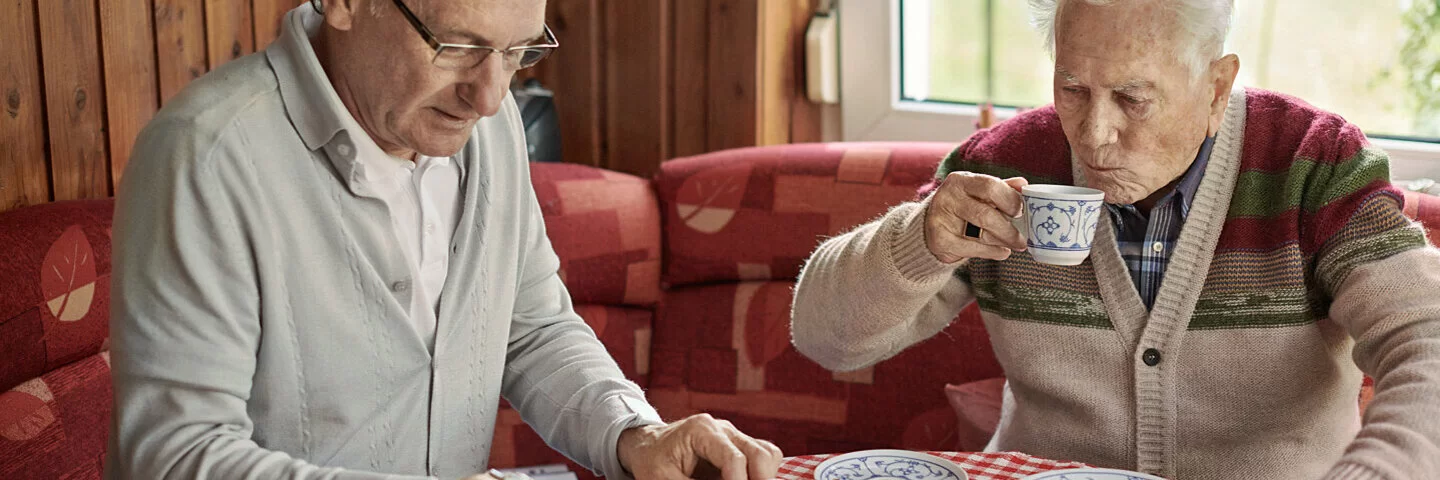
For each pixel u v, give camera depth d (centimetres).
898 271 145
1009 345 165
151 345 115
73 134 191
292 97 123
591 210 249
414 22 115
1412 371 128
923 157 239
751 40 270
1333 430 154
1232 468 152
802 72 284
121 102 200
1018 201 133
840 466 131
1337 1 230
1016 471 133
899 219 147
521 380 151
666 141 285
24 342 163
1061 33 137
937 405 233
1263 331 150
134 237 116
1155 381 154
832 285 156
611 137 291
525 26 117
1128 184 140
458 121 123
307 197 124
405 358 132
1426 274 137
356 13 118
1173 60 133
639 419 135
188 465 114
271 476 114
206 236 116
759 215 247
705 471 127
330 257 126
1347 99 234
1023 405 168
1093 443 160
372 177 127
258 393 125
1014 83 269
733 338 247
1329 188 147
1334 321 146
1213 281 152
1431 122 226
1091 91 136
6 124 177
